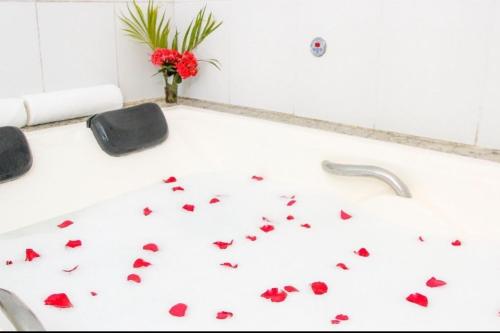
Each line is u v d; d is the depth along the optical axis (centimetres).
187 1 243
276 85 220
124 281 136
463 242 146
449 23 166
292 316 120
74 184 177
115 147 186
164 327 117
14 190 162
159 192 191
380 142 171
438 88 173
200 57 246
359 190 171
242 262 144
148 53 242
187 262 145
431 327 115
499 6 155
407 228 153
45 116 192
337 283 132
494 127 164
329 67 199
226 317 119
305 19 202
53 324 118
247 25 222
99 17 217
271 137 192
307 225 160
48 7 198
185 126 217
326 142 177
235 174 203
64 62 208
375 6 181
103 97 212
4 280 136
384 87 186
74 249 152
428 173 154
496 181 142
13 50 190
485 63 161
